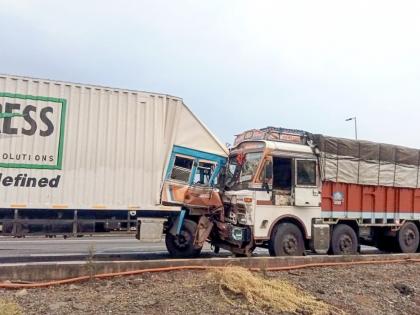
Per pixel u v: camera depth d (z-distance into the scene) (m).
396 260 11.34
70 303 6.43
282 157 11.54
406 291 8.52
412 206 14.12
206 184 11.95
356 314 6.98
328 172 12.10
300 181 11.69
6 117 10.37
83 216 10.98
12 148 10.37
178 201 11.52
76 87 10.93
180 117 11.82
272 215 11.22
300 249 11.52
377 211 13.25
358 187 12.88
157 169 11.41
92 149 10.95
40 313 6.00
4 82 10.41
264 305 6.77
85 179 10.84
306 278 8.72
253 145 11.84
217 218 11.97
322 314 6.69
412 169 14.00
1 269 7.38
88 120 10.97
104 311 6.17
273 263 9.47
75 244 15.70
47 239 17.61
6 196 10.28
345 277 9.11
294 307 6.79
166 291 7.17
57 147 10.69
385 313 7.22
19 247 14.57
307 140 12.26
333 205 12.31
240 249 11.30
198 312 6.32
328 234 11.95
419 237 14.27
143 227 11.09
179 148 11.69
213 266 8.73
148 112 11.48
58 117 10.74
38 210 10.66
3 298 6.51
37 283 7.31
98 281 7.66
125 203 11.10
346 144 12.52
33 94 10.60
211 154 12.02
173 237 11.53
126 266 8.16
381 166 13.26
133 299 6.72
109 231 11.06
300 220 11.59
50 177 10.59
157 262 8.43
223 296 6.94
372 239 14.10
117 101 11.24
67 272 7.71
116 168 11.09
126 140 11.23
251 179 11.23
